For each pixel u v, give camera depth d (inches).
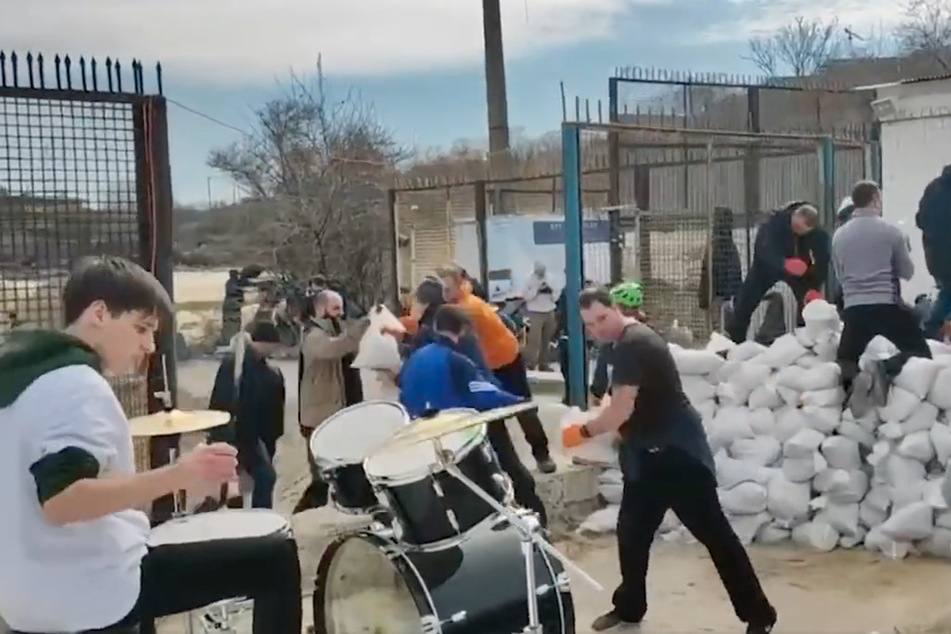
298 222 950.4
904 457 256.1
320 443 164.4
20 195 226.5
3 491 105.4
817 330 276.8
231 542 124.4
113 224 238.1
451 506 154.9
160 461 240.2
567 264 348.2
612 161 441.4
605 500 293.9
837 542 263.1
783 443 270.7
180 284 943.7
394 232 572.1
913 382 255.6
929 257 344.8
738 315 369.1
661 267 439.5
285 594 126.6
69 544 107.3
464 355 235.1
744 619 197.5
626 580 209.3
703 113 501.0
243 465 266.8
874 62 1118.4
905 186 522.6
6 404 105.8
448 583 152.0
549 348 546.0
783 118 531.8
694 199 449.1
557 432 340.2
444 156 1005.8
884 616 215.3
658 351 194.1
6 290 225.0
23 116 225.9
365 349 290.7
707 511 195.3
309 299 317.4
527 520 157.8
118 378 229.8
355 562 164.9
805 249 359.3
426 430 151.1
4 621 110.1
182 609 121.8
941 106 508.4
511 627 154.6
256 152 1002.7
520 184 611.2
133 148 240.4
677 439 194.2
